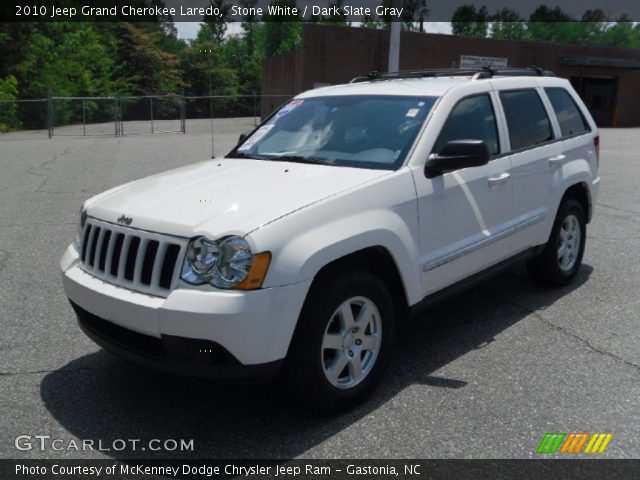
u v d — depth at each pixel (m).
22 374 4.12
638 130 35.16
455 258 4.27
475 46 33.03
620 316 5.13
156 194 3.76
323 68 29.08
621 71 39.00
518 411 3.63
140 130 31.39
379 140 4.26
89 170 14.42
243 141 5.06
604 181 12.61
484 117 4.77
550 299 5.56
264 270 3.11
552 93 5.74
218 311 3.01
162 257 3.25
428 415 3.59
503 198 4.75
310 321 3.31
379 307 3.71
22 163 15.94
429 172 4.08
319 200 3.46
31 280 6.09
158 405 3.73
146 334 3.22
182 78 54.56
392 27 14.35
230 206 3.42
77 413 3.64
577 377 4.05
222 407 3.71
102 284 3.47
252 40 69.75
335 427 3.48
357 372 3.65
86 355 4.43
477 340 4.68
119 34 54.41
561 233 5.69
